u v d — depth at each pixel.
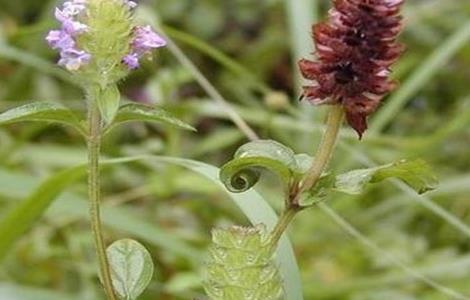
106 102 0.33
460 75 1.04
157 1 1.15
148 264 0.36
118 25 0.33
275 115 0.79
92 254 0.74
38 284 0.71
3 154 0.78
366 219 0.79
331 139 0.34
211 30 1.14
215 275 0.33
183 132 0.96
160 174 0.79
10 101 0.92
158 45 0.33
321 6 1.14
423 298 0.69
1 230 0.52
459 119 0.77
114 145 0.86
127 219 0.60
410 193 0.60
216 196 0.81
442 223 0.83
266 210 0.46
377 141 0.77
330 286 0.69
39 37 0.91
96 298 0.67
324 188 0.34
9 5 1.14
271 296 0.33
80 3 0.33
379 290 0.70
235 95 1.03
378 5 0.33
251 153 0.33
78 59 0.33
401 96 0.77
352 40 0.33
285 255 0.43
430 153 0.88
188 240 0.73
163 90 0.84
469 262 0.69
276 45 1.11
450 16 1.04
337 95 0.33
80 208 0.59
